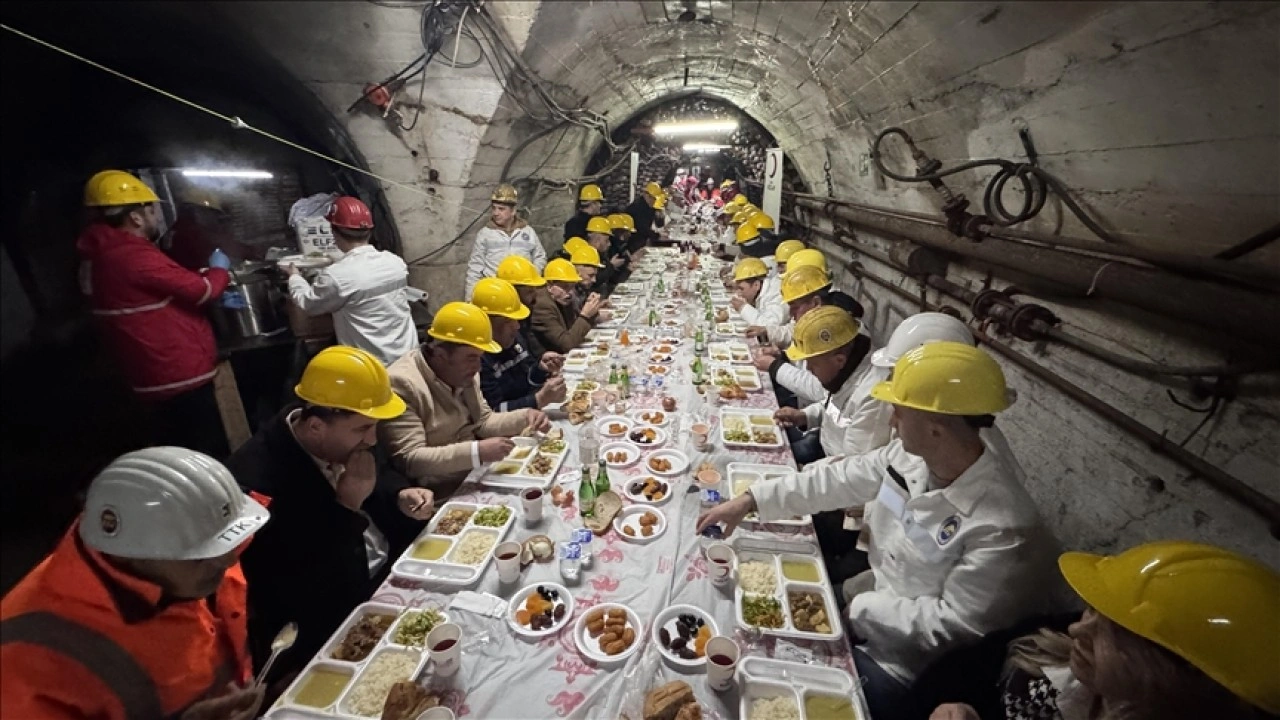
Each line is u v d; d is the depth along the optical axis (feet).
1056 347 7.62
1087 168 6.59
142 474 3.54
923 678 5.15
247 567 5.65
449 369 8.17
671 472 7.75
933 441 5.33
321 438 5.80
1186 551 3.23
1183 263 5.26
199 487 3.65
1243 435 4.83
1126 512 6.26
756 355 13.37
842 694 4.49
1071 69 5.87
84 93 12.63
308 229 14.10
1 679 3.20
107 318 9.91
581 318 14.70
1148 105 5.19
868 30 9.46
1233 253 4.85
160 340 10.21
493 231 16.30
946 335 6.97
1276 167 4.31
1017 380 8.70
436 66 13.62
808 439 10.82
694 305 18.47
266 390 14.58
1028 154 7.61
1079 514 7.11
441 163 15.61
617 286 22.00
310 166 15.31
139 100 13.21
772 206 28.30
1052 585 5.27
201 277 10.64
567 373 12.11
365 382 5.74
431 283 17.69
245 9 11.52
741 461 8.23
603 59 18.03
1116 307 6.44
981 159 8.95
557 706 4.38
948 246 10.28
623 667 4.70
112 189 9.60
